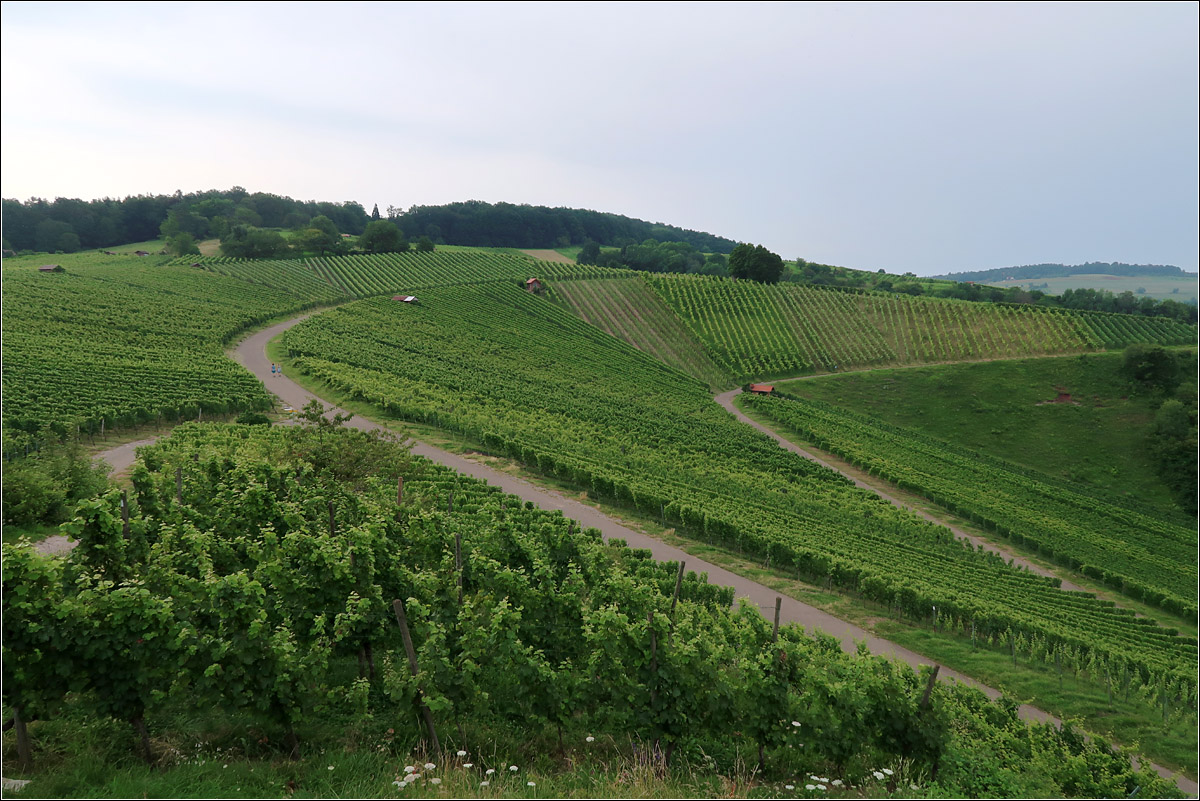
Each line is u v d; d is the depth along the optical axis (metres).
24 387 60.56
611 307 160.62
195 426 54.47
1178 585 63.31
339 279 163.62
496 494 43.91
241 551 21.20
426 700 13.70
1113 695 30.44
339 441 39.06
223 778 11.78
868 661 16.77
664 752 14.59
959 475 87.38
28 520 30.75
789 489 66.12
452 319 135.75
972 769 15.62
